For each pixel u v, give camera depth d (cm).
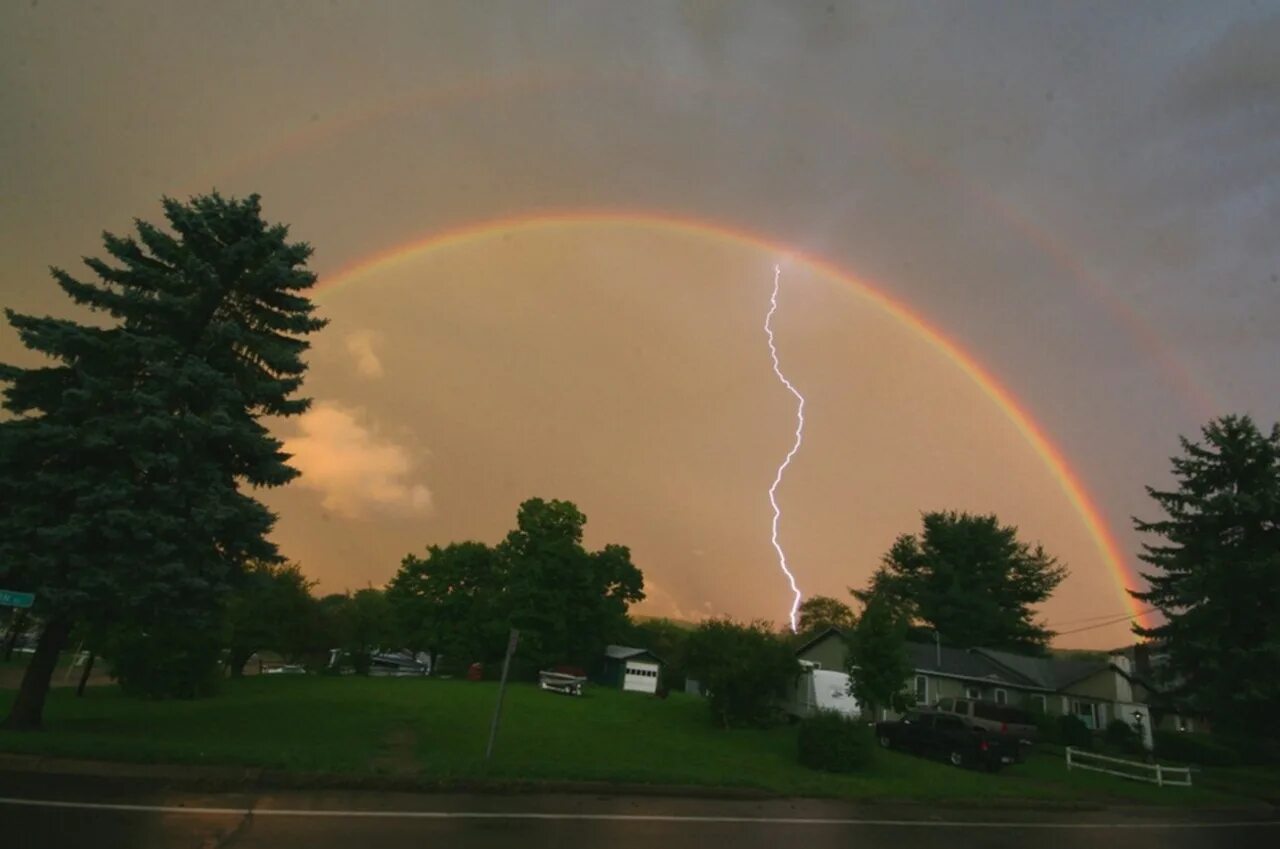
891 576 7694
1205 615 3158
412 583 6675
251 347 1814
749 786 1580
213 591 1639
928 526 7406
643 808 1290
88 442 1547
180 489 1622
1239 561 3153
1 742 1275
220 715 2198
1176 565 3384
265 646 4556
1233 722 3097
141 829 892
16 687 3256
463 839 959
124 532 1562
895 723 2961
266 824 962
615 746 2194
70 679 4138
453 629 6488
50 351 1641
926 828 1374
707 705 3372
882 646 2966
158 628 1816
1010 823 1554
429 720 2386
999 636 6988
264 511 1734
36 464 1612
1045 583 7200
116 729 1717
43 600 1520
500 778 1349
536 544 6216
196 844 849
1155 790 2409
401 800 1186
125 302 1700
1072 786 2333
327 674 5056
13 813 913
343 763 1327
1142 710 4294
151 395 1625
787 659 3152
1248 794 2620
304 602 4650
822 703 3338
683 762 1986
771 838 1141
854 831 1268
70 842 813
